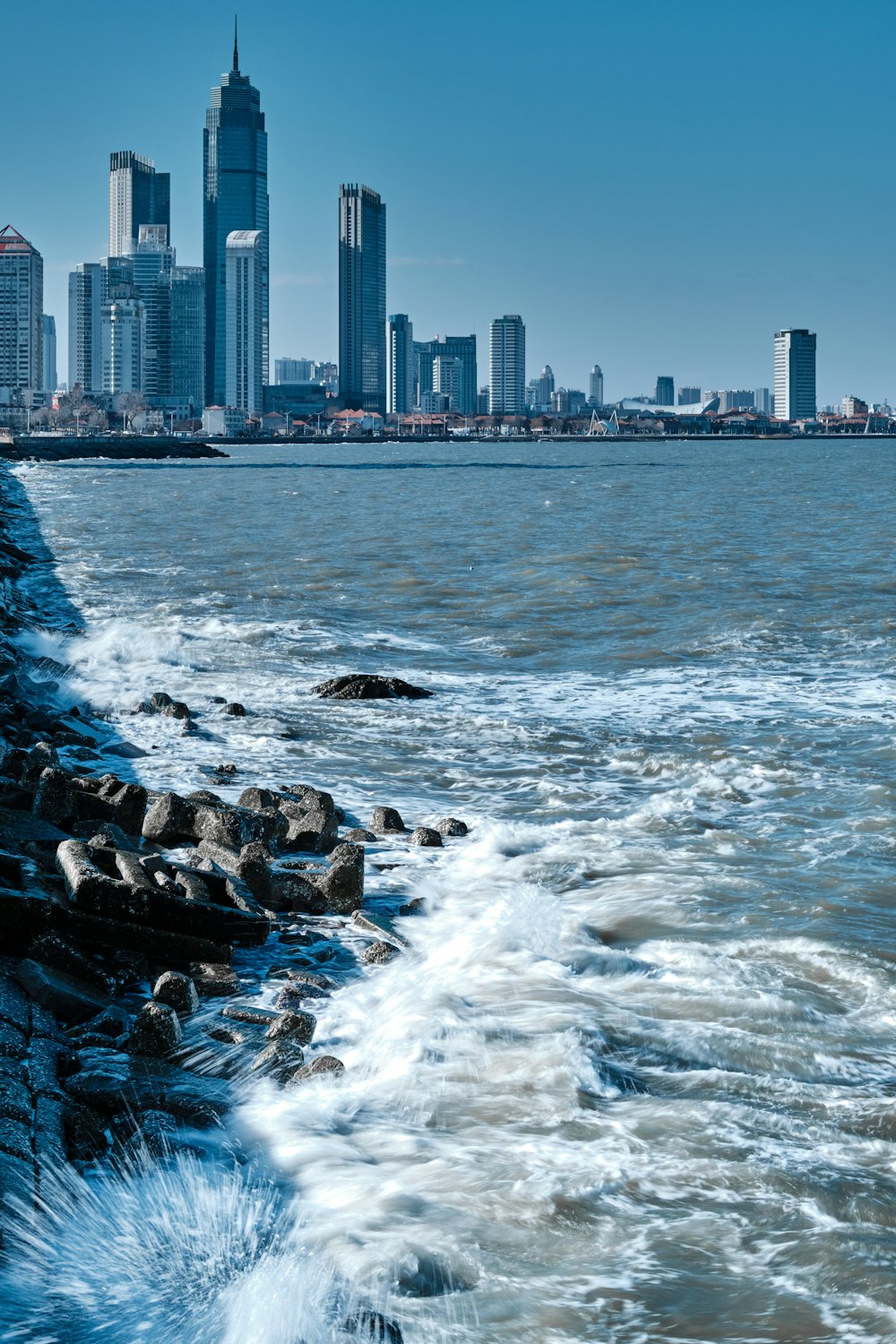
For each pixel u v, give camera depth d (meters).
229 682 24.91
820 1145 8.01
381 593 39.09
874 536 61.12
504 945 11.42
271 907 12.39
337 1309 6.42
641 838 15.13
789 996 10.34
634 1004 10.22
